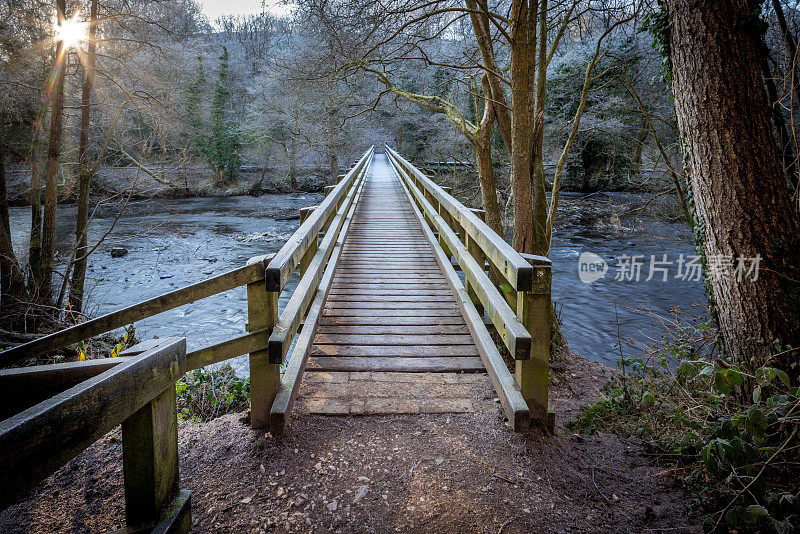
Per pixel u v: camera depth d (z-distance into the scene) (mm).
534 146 7027
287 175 37469
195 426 2908
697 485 2580
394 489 2375
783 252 3340
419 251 7828
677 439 3020
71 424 1110
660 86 10859
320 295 4512
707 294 3895
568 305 11188
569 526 2199
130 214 24453
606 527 2221
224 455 2586
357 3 6621
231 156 36625
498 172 16422
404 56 7430
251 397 2789
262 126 34156
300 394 3234
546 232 7492
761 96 3484
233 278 2631
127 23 10609
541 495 2383
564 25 7320
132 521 1593
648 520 2299
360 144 36688
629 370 6992
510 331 2703
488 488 2398
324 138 26203
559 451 2803
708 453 2197
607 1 8070
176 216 25766
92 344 7469
